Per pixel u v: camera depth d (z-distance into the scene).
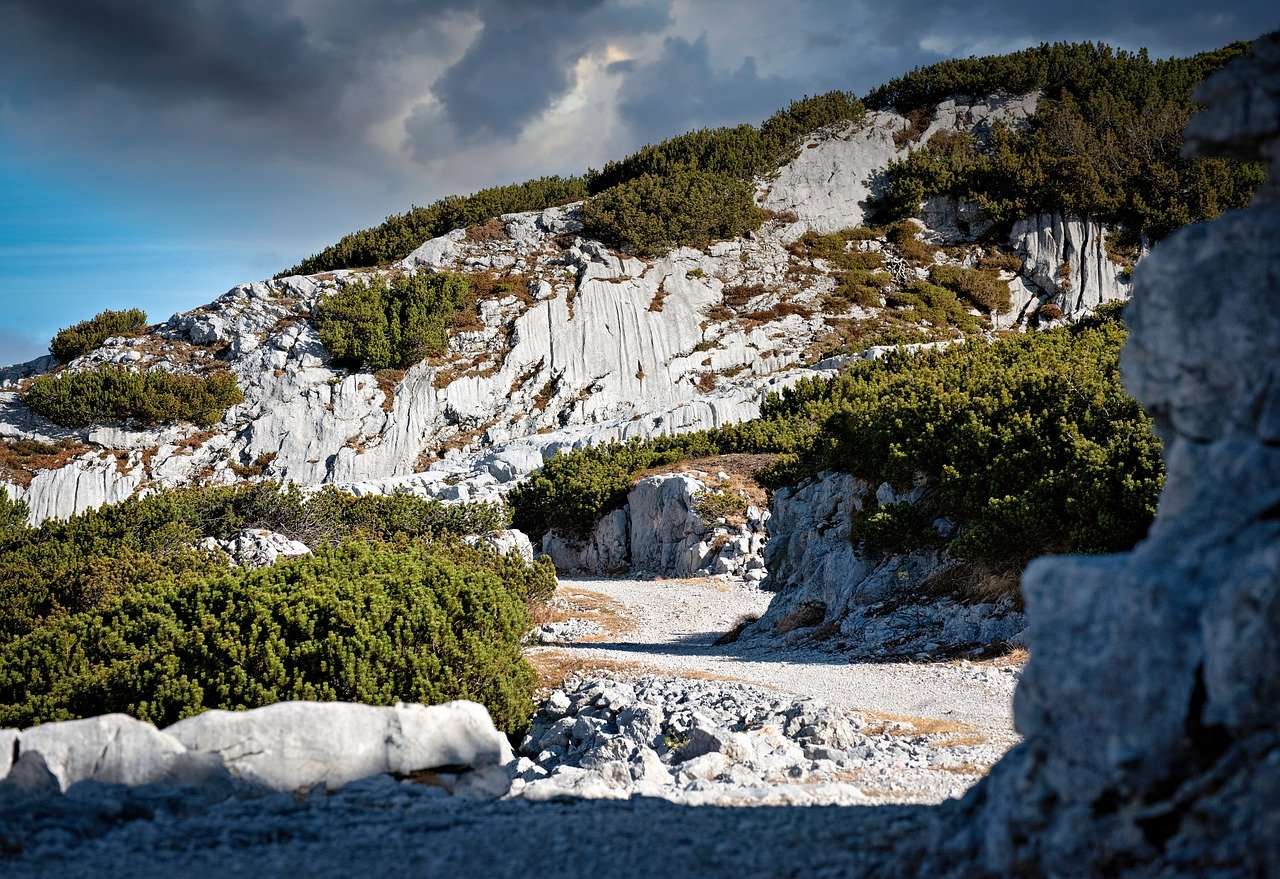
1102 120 90.81
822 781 12.37
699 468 51.75
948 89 99.31
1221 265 6.69
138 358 70.56
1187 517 6.14
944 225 87.94
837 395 55.25
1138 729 5.66
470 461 63.06
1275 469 5.96
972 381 31.02
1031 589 6.36
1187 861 5.23
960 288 81.12
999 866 6.04
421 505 44.97
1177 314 6.85
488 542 43.34
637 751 15.64
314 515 41.16
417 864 7.35
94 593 28.12
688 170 89.56
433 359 70.62
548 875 7.07
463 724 10.40
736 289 80.69
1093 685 5.86
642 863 7.33
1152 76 94.81
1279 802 5.00
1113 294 80.12
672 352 74.50
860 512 31.31
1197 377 6.76
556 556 53.62
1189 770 5.54
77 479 60.09
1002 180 87.50
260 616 18.16
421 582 20.59
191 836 7.96
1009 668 21.25
